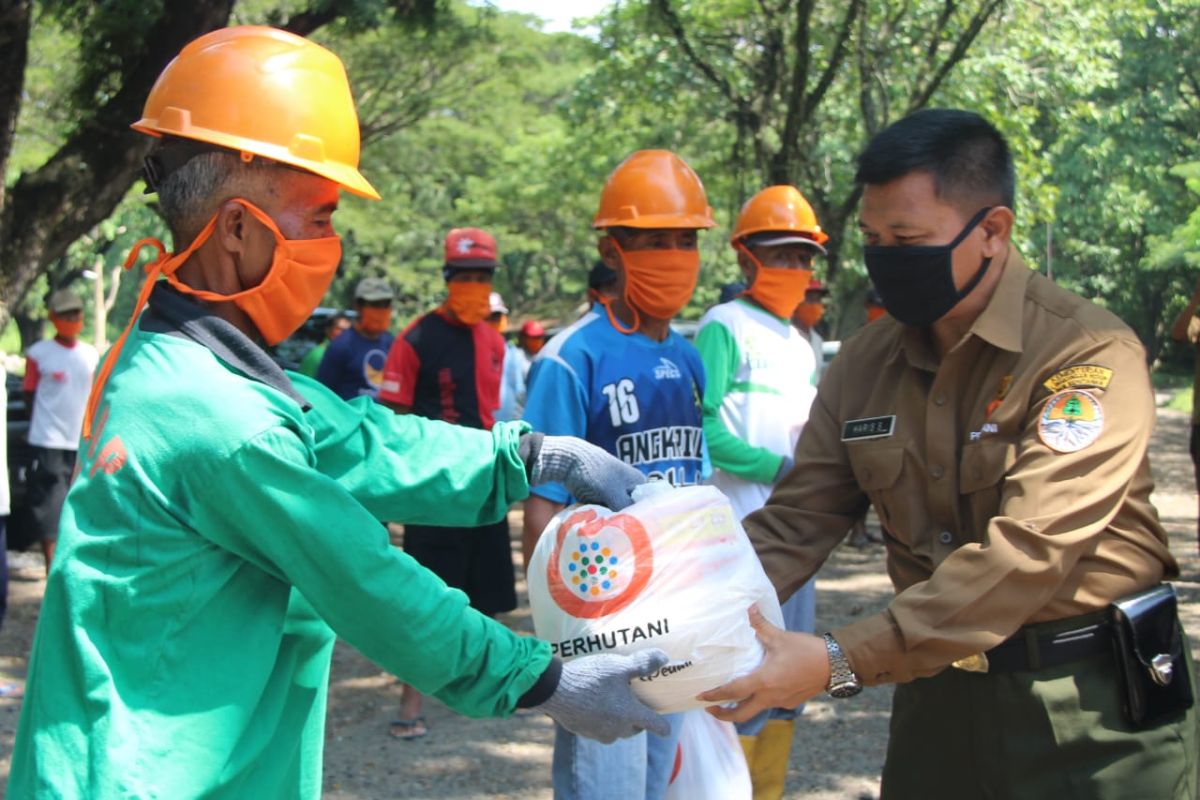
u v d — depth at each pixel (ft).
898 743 9.20
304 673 7.15
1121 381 8.03
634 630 7.51
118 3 27.48
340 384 27.71
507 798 16.49
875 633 7.94
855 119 51.42
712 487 8.02
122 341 6.89
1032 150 51.70
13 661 22.49
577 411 11.94
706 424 15.17
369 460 7.39
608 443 12.10
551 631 7.76
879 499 9.13
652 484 8.00
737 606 7.64
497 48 66.28
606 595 7.57
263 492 6.23
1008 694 8.35
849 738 18.70
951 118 8.32
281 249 6.81
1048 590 7.86
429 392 20.48
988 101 49.03
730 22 47.65
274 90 6.79
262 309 6.95
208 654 6.32
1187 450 64.80
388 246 112.98
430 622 6.42
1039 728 8.28
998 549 7.80
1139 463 8.03
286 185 6.83
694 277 12.69
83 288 157.28
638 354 12.36
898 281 8.38
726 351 15.52
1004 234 8.38
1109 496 7.85
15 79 26.71
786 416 15.74
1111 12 52.08
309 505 6.27
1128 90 67.26
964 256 8.28
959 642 7.84
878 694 21.03
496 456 7.59
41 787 6.09
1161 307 104.83
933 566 8.76
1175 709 8.18
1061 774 8.29
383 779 17.15
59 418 28.04
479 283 20.33
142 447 6.35
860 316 77.87
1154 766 8.17
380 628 6.37
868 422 9.12
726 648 7.59
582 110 59.31
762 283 15.99
